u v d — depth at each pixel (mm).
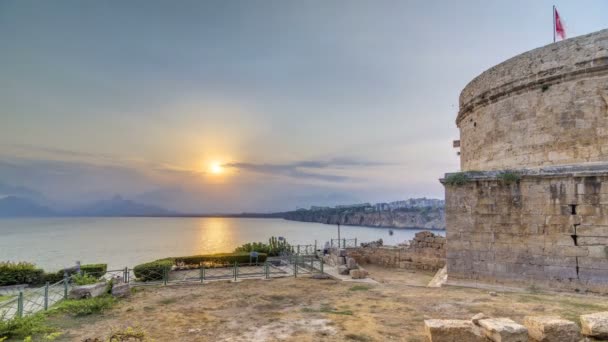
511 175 16984
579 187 15508
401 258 29797
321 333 11305
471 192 18328
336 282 20078
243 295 16969
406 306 14328
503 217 17281
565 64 16328
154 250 59719
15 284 22672
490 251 17516
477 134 21094
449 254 18719
